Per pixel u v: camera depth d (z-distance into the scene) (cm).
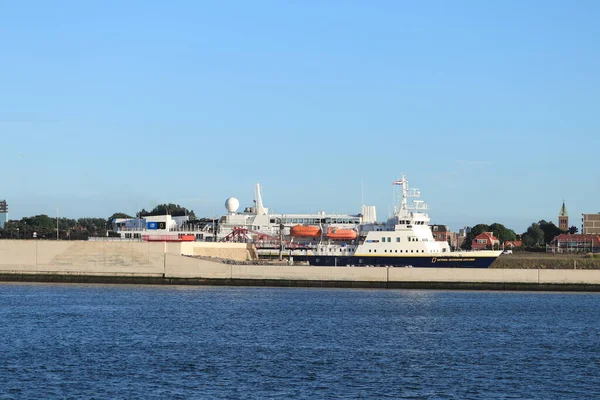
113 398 8694
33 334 12750
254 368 10219
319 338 12688
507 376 10050
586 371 10412
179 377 9681
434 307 17388
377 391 9144
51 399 8619
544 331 13938
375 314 15925
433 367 10506
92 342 12044
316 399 8744
